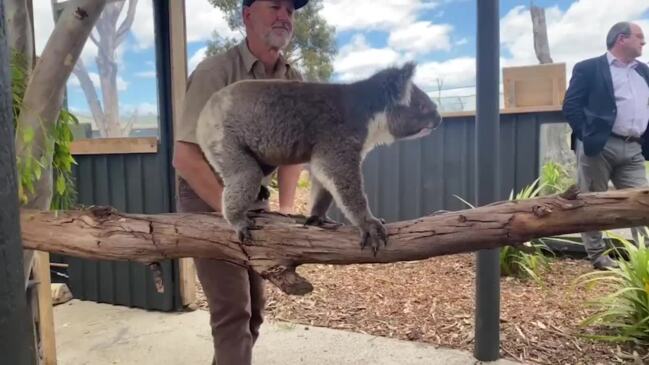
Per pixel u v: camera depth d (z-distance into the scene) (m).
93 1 1.95
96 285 4.90
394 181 6.21
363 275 5.19
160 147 4.45
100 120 4.77
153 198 4.57
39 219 1.99
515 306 4.11
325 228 1.86
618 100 4.56
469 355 3.40
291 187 2.91
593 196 1.60
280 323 4.07
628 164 4.73
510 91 5.61
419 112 2.29
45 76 1.97
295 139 2.04
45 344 3.33
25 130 1.91
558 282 4.69
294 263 1.87
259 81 2.14
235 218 1.93
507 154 5.69
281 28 2.56
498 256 3.26
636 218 1.55
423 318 4.03
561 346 3.43
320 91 2.10
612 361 3.21
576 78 4.66
